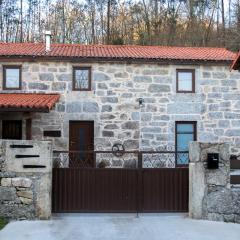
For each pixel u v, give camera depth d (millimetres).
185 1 35438
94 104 14656
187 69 15039
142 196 8766
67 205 8703
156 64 14914
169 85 14914
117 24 34156
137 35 33344
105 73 14766
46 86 14609
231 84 15148
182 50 16531
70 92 14617
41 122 14367
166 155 14320
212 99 15062
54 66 14664
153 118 14812
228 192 8367
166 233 7312
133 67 14852
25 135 14219
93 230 7504
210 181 8406
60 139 14406
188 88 15055
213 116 15031
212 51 16531
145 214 8695
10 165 8211
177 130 14969
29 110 12648
